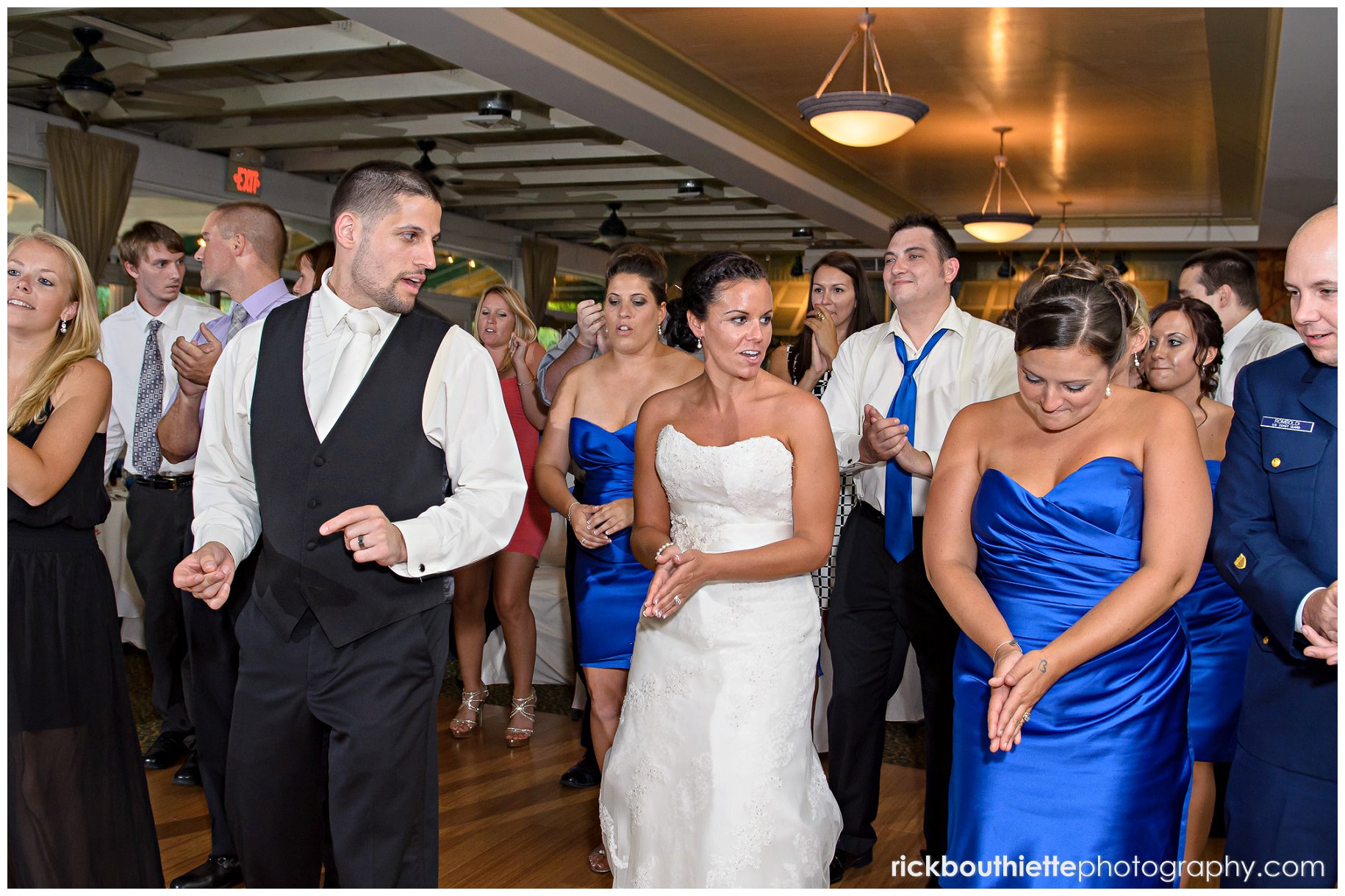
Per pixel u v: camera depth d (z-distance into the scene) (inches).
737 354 88.0
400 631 81.0
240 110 316.5
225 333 126.9
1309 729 67.4
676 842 89.7
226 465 86.2
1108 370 70.9
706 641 89.5
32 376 87.6
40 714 86.5
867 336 121.4
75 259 88.7
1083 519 73.5
